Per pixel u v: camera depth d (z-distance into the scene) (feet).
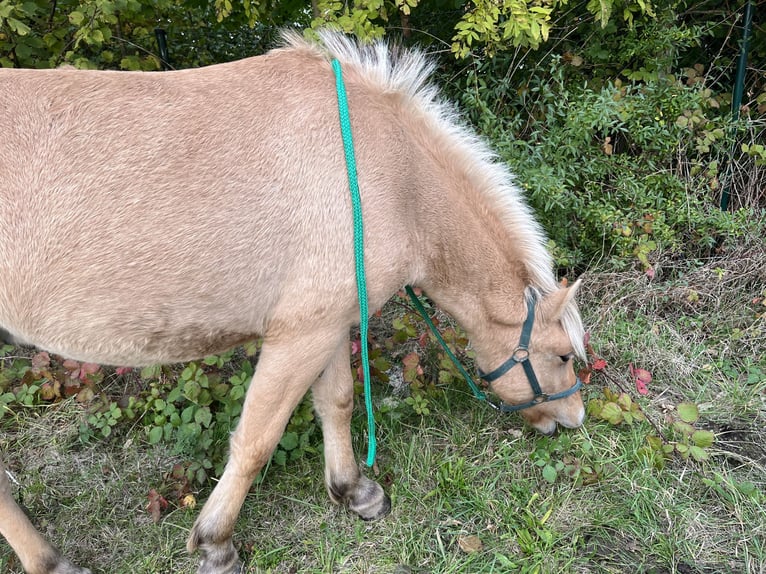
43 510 7.54
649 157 11.66
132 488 7.86
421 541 6.98
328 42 6.36
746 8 11.57
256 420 6.13
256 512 7.47
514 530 7.09
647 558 6.72
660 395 9.26
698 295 10.80
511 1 8.61
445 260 6.62
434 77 12.10
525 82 11.68
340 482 7.37
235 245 5.39
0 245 4.91
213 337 5.87
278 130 5.50
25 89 5.02
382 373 9.09
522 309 6.88
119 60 12.90
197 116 5.35
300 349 5.96
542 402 7.53
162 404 8.24
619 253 11.10
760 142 12.45
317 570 6.73
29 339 5.56
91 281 5.13
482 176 6.75
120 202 5.07
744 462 7.88
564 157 10.78
